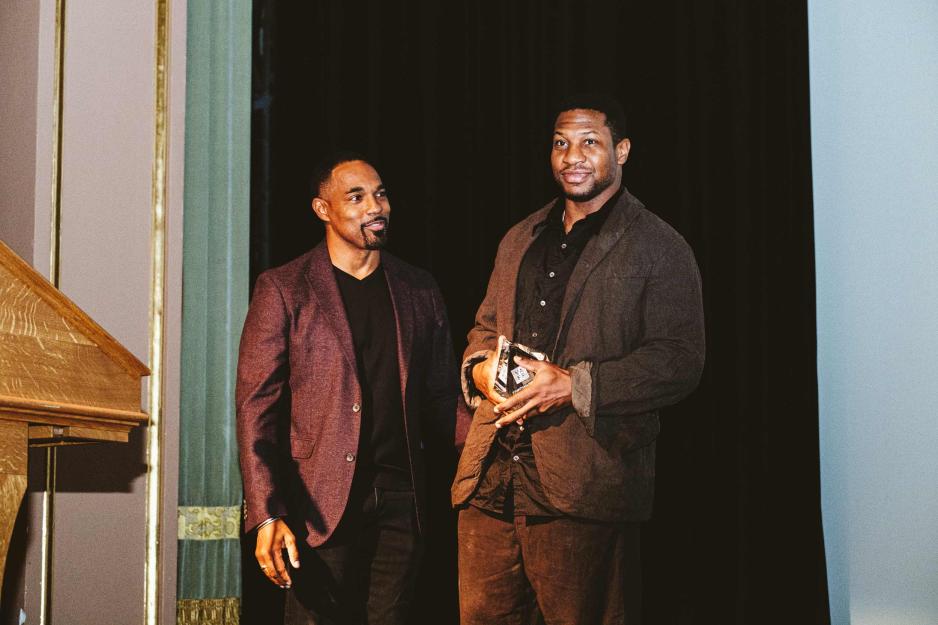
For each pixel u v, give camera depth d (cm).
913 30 356
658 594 303
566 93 329
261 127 317
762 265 329
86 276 299
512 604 296
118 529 295
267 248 311
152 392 302
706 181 330
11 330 187
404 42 326
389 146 320
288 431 292
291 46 322
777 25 342
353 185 312
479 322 311
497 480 300
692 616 305
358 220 309
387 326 303
